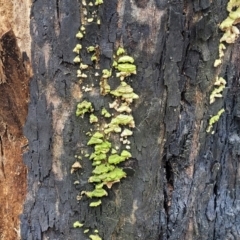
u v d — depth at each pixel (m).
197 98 0.89
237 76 0.90
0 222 0.92
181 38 0.84
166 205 0.92
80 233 0.89
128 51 0.83
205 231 0.93
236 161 0.95
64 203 0.88
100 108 0.85
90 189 0.87
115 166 0.87
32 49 0.84
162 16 0.83
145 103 0.85
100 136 0.85
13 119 0.87
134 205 0.89
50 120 0.86
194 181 0.92
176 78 0.86
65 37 0.83
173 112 0.87
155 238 0.91
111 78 0.84
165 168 0.91
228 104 0.92
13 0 0.83
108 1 0.82
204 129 0.90
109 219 0.89
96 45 0.83
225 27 0.86
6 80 0.86
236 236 0.95
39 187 0.88
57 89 0.85
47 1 0.82
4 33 0.84
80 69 0.84
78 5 0.82
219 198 0.95
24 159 0.88
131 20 0.82
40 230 0.90
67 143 0.86
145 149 0.87
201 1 0.84
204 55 0.87
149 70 0.84
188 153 0.90
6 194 0.91
